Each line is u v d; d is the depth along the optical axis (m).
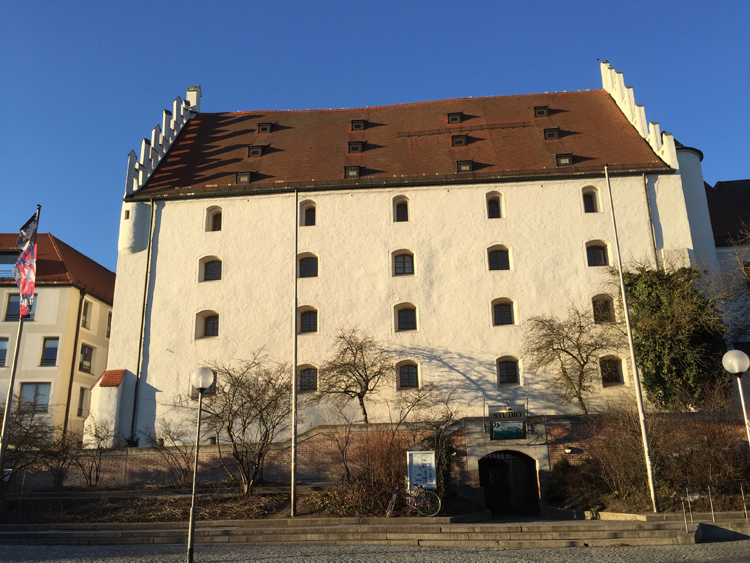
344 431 29.27
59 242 46.50
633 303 33.00
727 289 33.44
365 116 46.78
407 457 22.34
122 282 38.28
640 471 23.12
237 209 39.12
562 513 24.64
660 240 36.59
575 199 37.69
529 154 40.06
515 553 16.69
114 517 21.95
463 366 35.22
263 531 19.59
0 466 23.95
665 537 18.12
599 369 33.62
